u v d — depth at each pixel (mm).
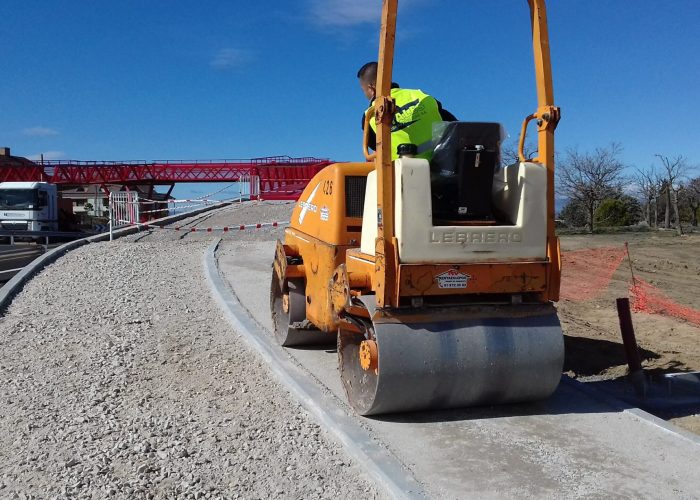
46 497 3902
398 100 5516
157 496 3945
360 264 5191
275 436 4848
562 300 10758
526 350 4891
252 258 14781
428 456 4363
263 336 7688
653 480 4027
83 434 4840
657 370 6793
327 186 6070
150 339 7645
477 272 4750
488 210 4930
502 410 5195
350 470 4293
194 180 38469
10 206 27203
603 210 28297
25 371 6367
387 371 4668
